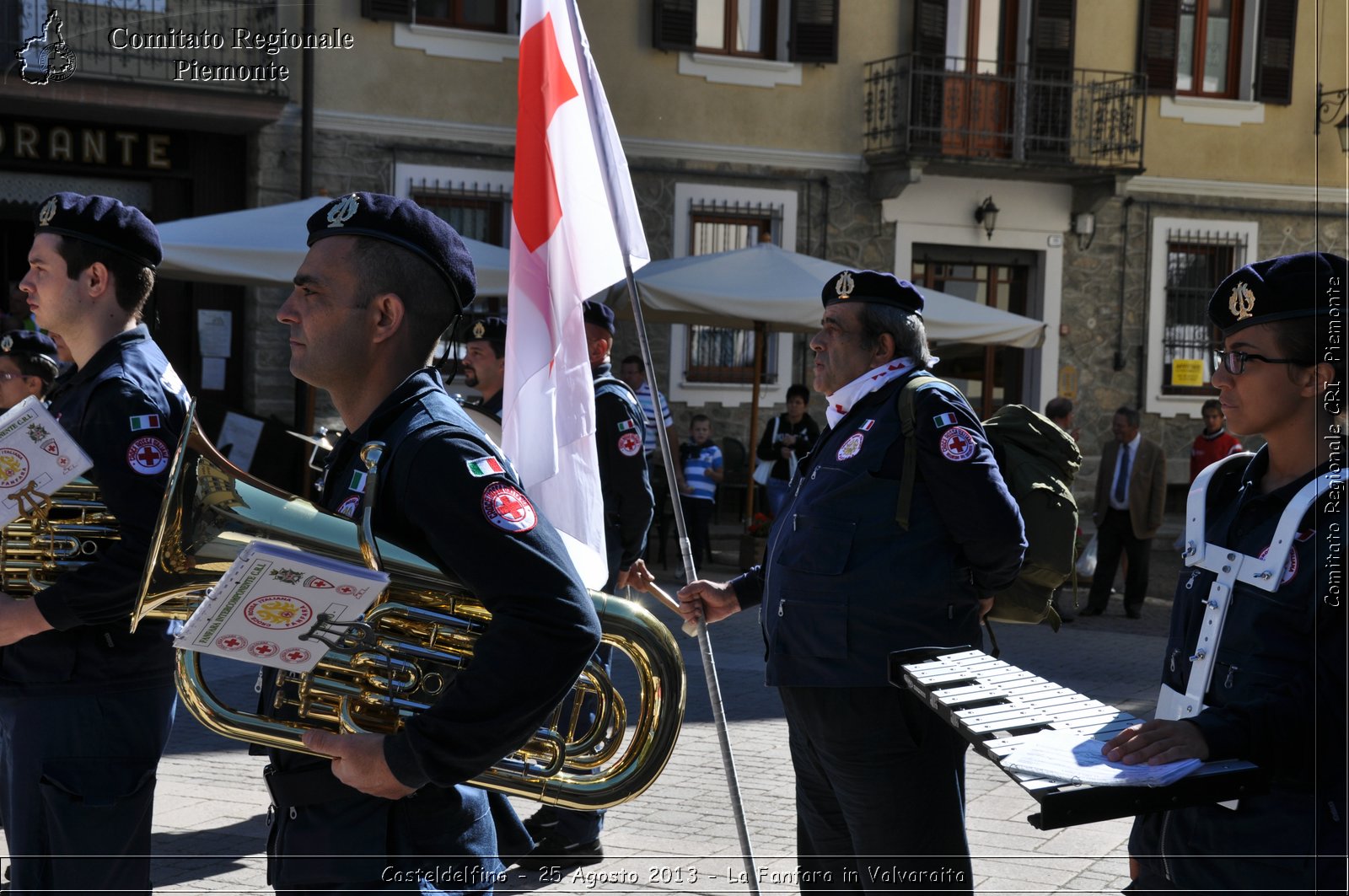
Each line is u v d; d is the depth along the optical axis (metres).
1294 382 2.06
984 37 16.78
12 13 12.22
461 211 14.55
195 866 4.28
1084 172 16.48
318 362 2.06
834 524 3.10
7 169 12.82
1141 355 17.48
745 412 15.80
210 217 10.11
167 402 2.81
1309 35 17.80
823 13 15.80
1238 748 1.86
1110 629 9.99
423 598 1.91
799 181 15.97
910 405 3.10
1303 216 17.95
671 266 11.56
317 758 2.01
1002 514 3.00
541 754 2.11
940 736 3.04
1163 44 17.28
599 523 3.36
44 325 2.92
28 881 2.82
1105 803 1.71
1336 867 1.95
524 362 3.36
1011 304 17.30
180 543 1.80
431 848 2.02
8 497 2.52
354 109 13.91
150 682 2.88
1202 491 2.22
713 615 3.48
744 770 5.56
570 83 3.43
